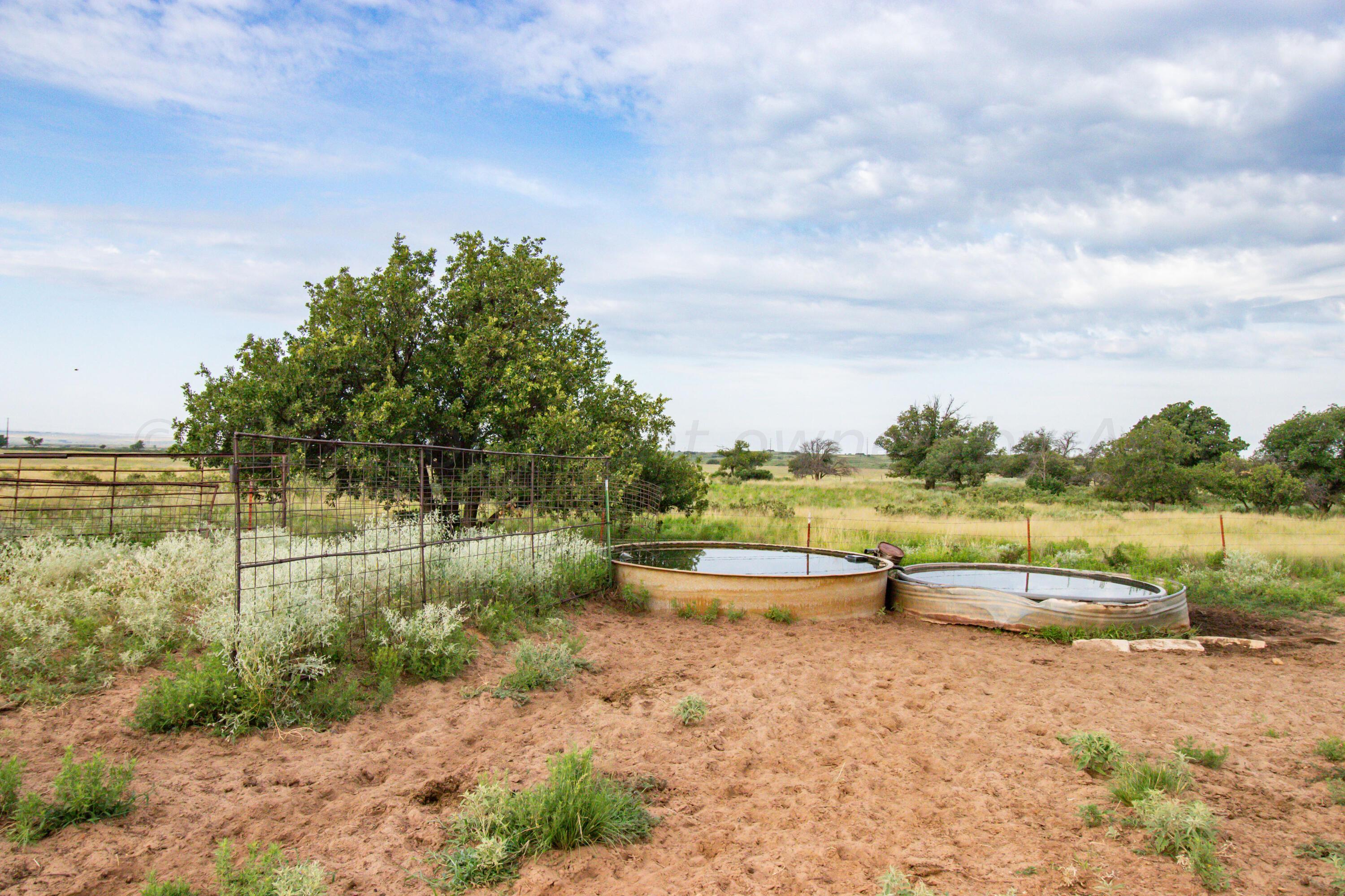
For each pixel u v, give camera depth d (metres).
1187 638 8.19
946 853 3.45
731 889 3.15
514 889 3.18
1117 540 15.50
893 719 5.45
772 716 5.51
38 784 3.72
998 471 43.09
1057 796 4.13
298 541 7.32
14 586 6.34
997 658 7.38
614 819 3.71
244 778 4.12
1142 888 3.11
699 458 14.54
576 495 10.48
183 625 6.11
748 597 8.78
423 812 3.86
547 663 6.16
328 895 3.05
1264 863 3.36
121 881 3.09
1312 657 7.61
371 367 11.61
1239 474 29.39
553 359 12.36
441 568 7.63
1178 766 4.29
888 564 10.20
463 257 12.95
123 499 12.62
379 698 5.33
